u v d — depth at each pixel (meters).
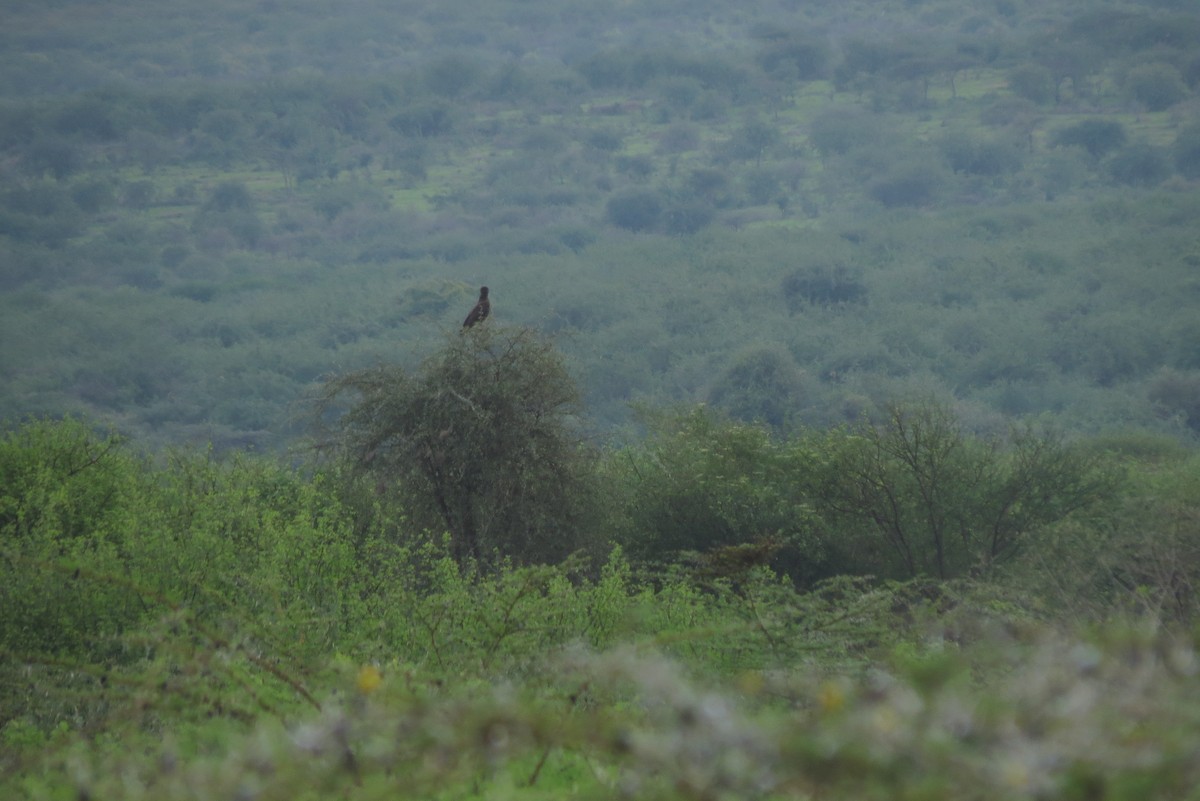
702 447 41.62
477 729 5.98
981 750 4.82
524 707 6.37
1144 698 5.01
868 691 5.38
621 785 6.27
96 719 13.93
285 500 36.62
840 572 38.78
